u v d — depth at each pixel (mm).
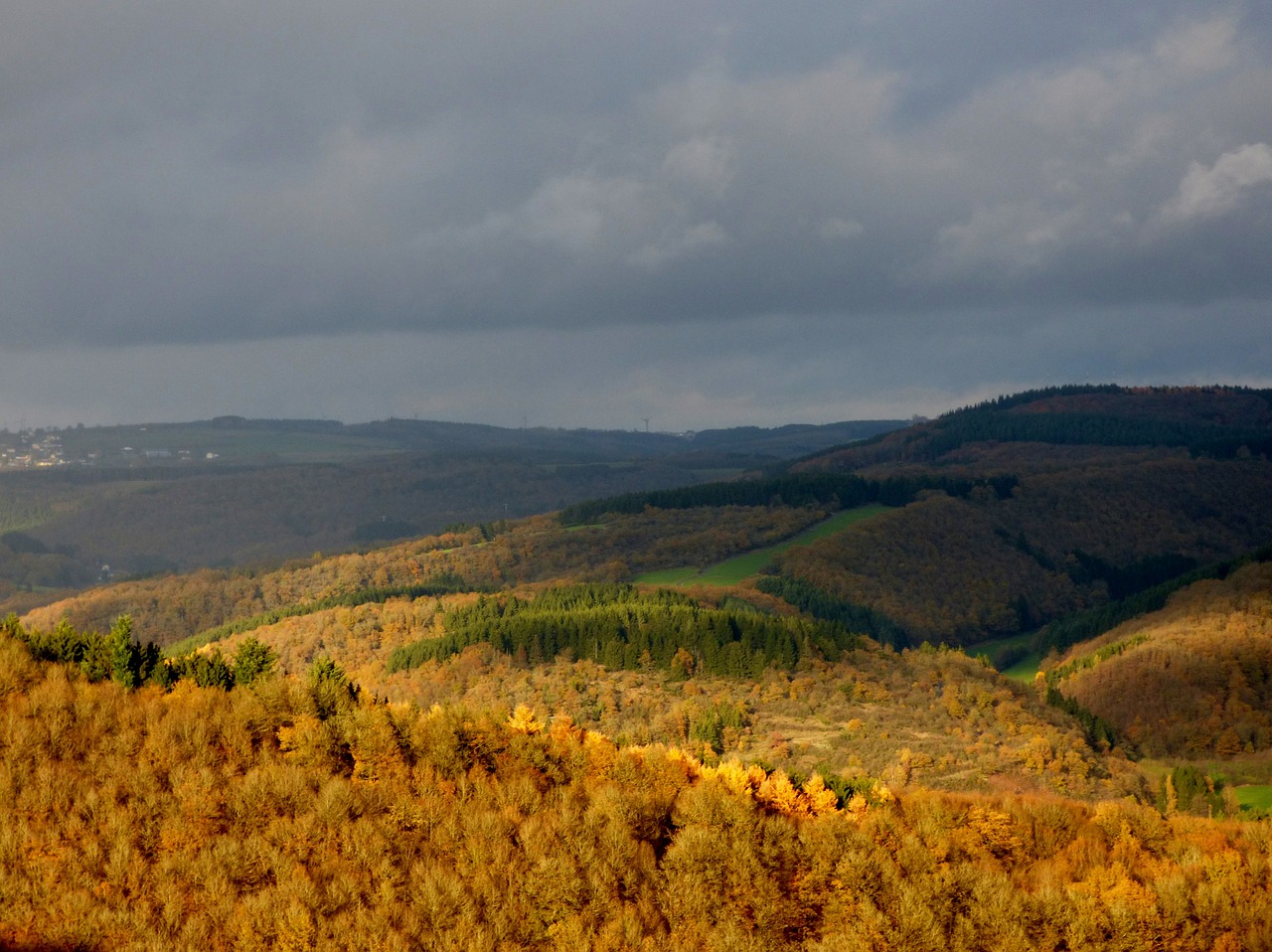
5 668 96438
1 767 84250
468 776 94125
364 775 91938
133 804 83062
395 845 85500
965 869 88688
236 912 77125
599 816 89500
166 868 79438
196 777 86000
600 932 81250
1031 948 83438
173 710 94188
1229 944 87125
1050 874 93375
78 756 88562
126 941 74812
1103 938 85750
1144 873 94688
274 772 87625
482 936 79250
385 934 77875
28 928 74562
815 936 84875
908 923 83125
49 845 79250
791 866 87875
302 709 97875
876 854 88125
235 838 83125
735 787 97250
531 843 85625
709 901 83875
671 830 92062
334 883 80188
